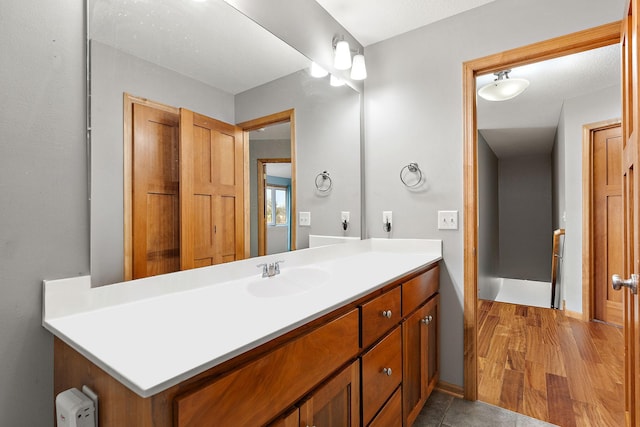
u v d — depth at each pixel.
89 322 0.89
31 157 0.87
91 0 0.98
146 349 0.72
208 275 1.31
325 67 1.96
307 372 0.94
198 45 1.29
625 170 1.34
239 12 1.45
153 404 0.61
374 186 2.26
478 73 1.96
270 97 1.61
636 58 0.87
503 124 4.21
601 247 3.21
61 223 0.92
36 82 0.88
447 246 2.00
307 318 0.92
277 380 0.84
